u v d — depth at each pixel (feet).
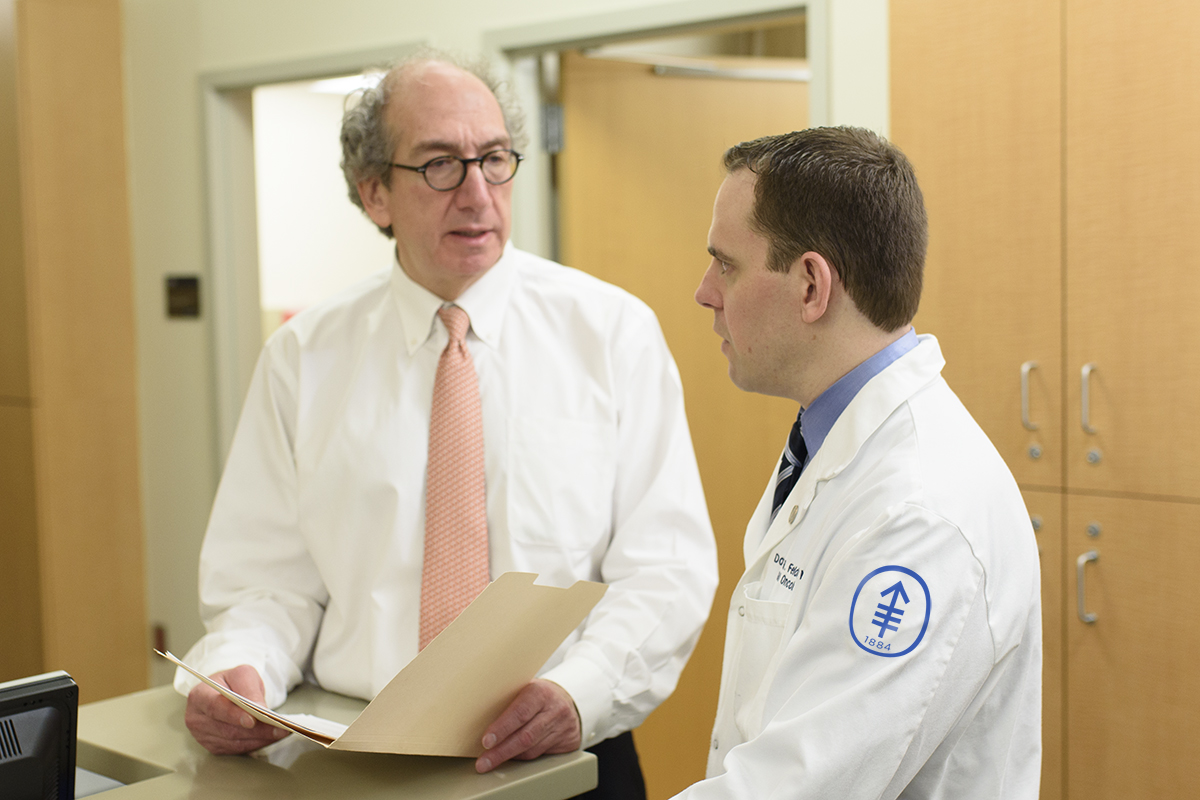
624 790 5.11
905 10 6.93
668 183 9.88
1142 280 6.09
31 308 10.22
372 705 3.28
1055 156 6.38
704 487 9.96
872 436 3.22
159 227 11.22
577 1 8.64
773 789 2.82
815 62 7.70
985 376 6.72
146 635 11.41
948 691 2.88
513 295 5.28
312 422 5.18
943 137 6.82
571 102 9.68
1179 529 6.04
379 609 4.83
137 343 11.43
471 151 4.82
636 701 4.50
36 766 3.20
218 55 10.69
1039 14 6.39
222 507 5.19
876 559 2.91
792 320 3.31
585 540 4.98
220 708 3.85
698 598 4.85
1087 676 6.42
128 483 11.08
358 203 5.39
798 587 3.27
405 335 5.15
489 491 4.96
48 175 10.24
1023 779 3.25
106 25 10.66
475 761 3.87
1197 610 5.98
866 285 3.23
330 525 4.96
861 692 2.82
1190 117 5.86
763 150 3.34
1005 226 6.60
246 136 11.06
